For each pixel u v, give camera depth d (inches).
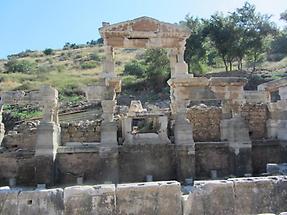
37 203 398.3
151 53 2185.0
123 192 406.6
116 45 1013.2
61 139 1115.9
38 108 1748.3
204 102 1542.8
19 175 917.8
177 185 413.1
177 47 1042.1
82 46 4345.5
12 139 1115.9
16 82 2472.9
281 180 428.1
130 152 926.4
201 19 2335.1
